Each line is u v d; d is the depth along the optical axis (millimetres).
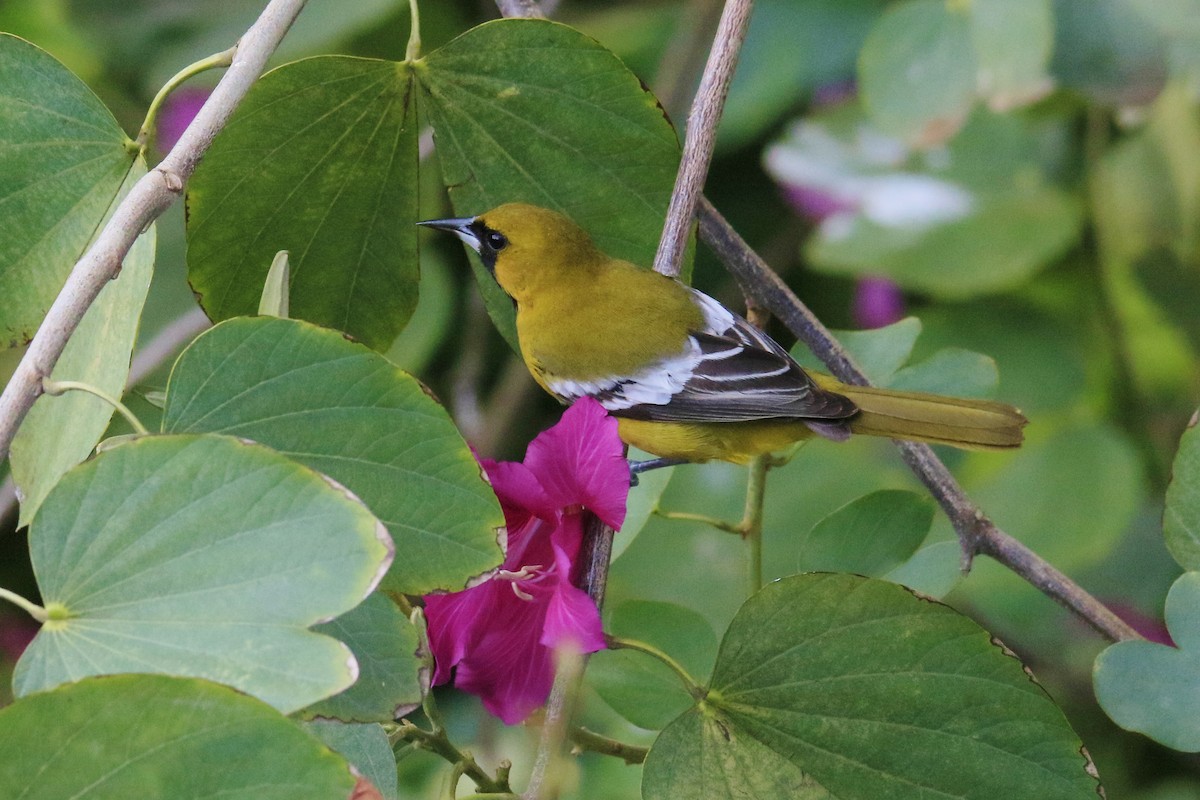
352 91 6281
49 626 3861
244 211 6496
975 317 11328
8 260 5559
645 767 5250
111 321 5156
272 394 4449
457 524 4613
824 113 11602
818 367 10250
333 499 3896
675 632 6488
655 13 12477
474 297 11672
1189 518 5570
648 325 8867
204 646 3785
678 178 6977
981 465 10578
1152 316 11258
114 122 5492
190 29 11852
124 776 3578
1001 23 8555
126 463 3939
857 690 5238
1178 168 10828
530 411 11680
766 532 9812
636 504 6934
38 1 11820
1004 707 5176
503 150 6867
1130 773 9609
